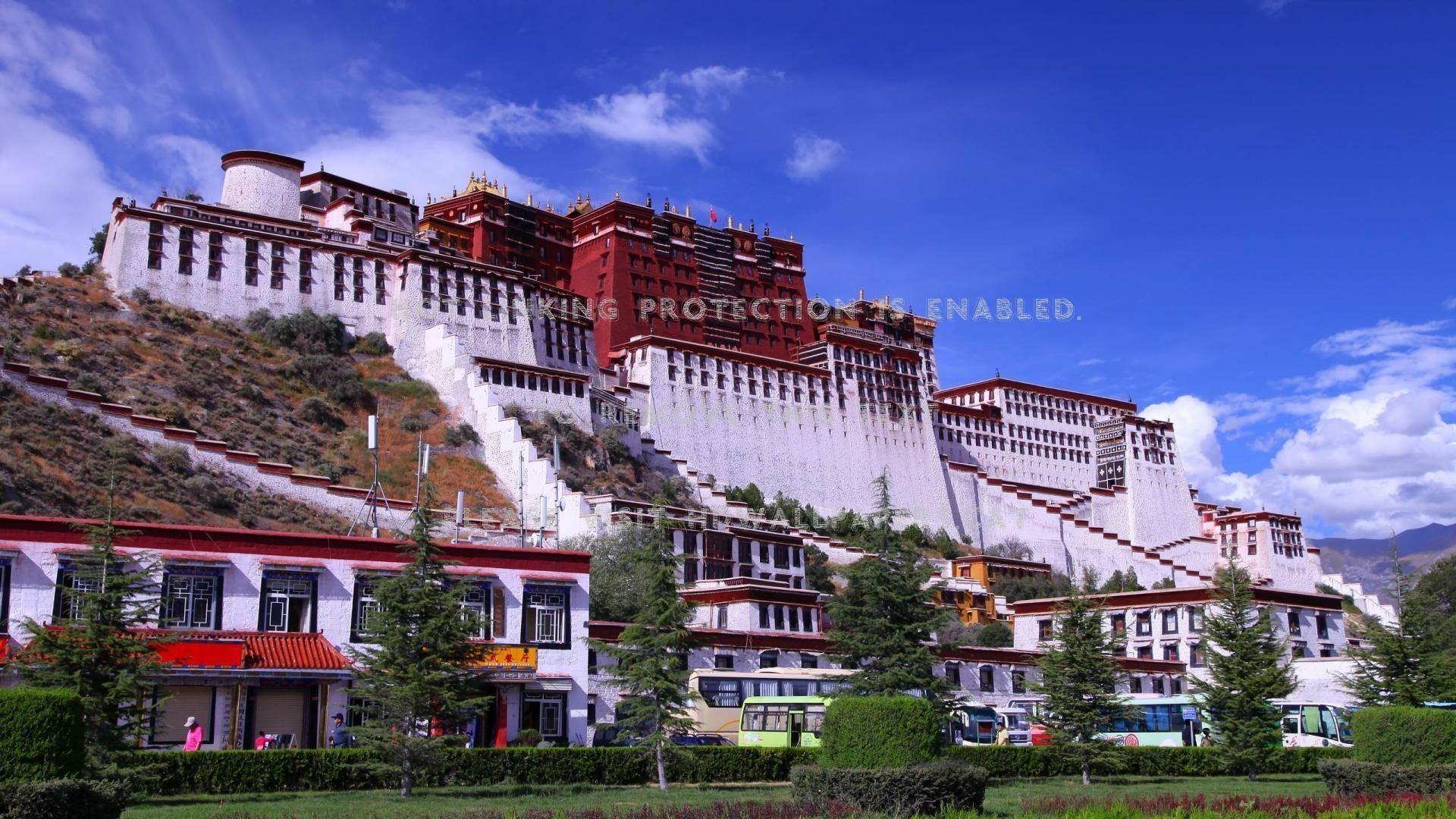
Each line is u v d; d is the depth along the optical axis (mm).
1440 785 44844
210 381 120000
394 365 137250
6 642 47375
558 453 120688
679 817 35188
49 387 97938
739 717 70812
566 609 60094
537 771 50688
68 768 31750
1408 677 71438
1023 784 58594
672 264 181875
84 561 44125
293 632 53344
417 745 45344
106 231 150500
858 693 63969
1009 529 176125
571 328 157375
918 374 178875
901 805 36406
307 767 45750
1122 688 92625
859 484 165750
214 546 52594
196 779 43312
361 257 141750
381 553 56031
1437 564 169125
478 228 171000
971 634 106062
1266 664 66000
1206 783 60875
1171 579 170125
